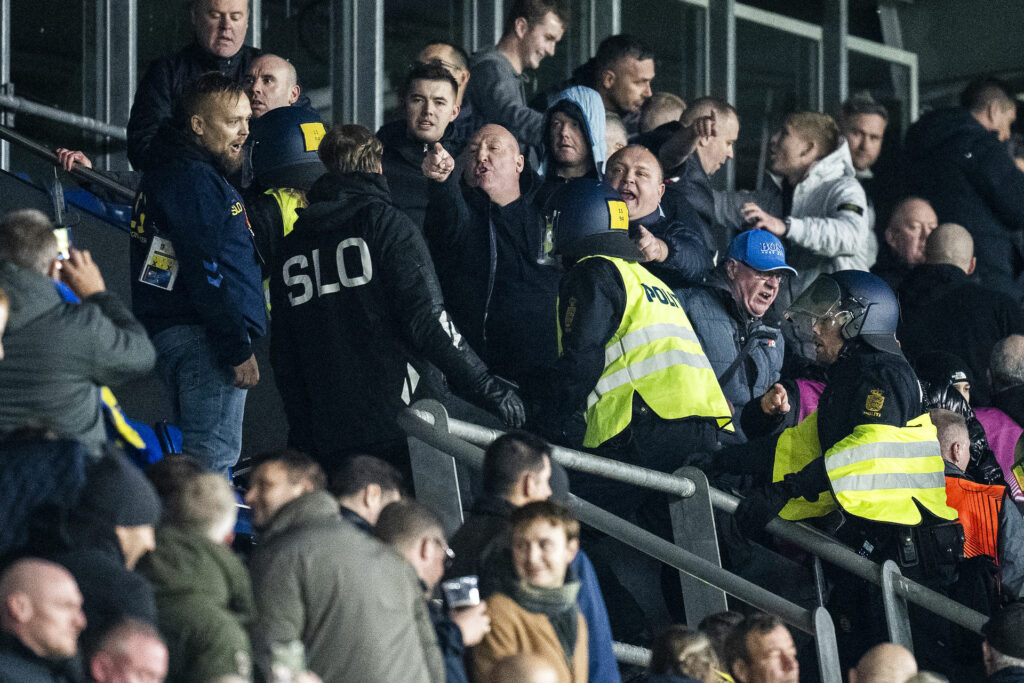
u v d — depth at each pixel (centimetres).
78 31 3388
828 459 2172
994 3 5091
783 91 4791
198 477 1434
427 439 1941
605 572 2270
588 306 2202
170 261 2045
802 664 2253
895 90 5125
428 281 2039
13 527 1396
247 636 1387
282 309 2077
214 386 2058
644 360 2230
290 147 2275
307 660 1441
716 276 2645
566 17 3102
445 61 2859
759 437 2372
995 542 2331
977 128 3506
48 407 1603
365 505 1659
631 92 3161
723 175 4522
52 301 1619
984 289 3041
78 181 2753
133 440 1877
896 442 2189
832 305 2256
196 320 2059
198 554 1391
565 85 3206
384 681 1440
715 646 1906
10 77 3281
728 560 2333
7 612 1262
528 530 1577
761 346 2605
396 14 3825
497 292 2392
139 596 1326
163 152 2044
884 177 3853
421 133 2548
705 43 4606
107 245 2608
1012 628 2058
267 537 1488
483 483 1741
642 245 2491
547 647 1582
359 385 2034
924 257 3147
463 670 1539
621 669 2177
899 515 2167
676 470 2239
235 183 2536
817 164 3391
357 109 3738
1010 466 2659
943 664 2267
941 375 2548
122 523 1381
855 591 2252
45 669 1263
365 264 2031
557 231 2300
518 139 2945
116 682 1265
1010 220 3484
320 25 3722
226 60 2744
